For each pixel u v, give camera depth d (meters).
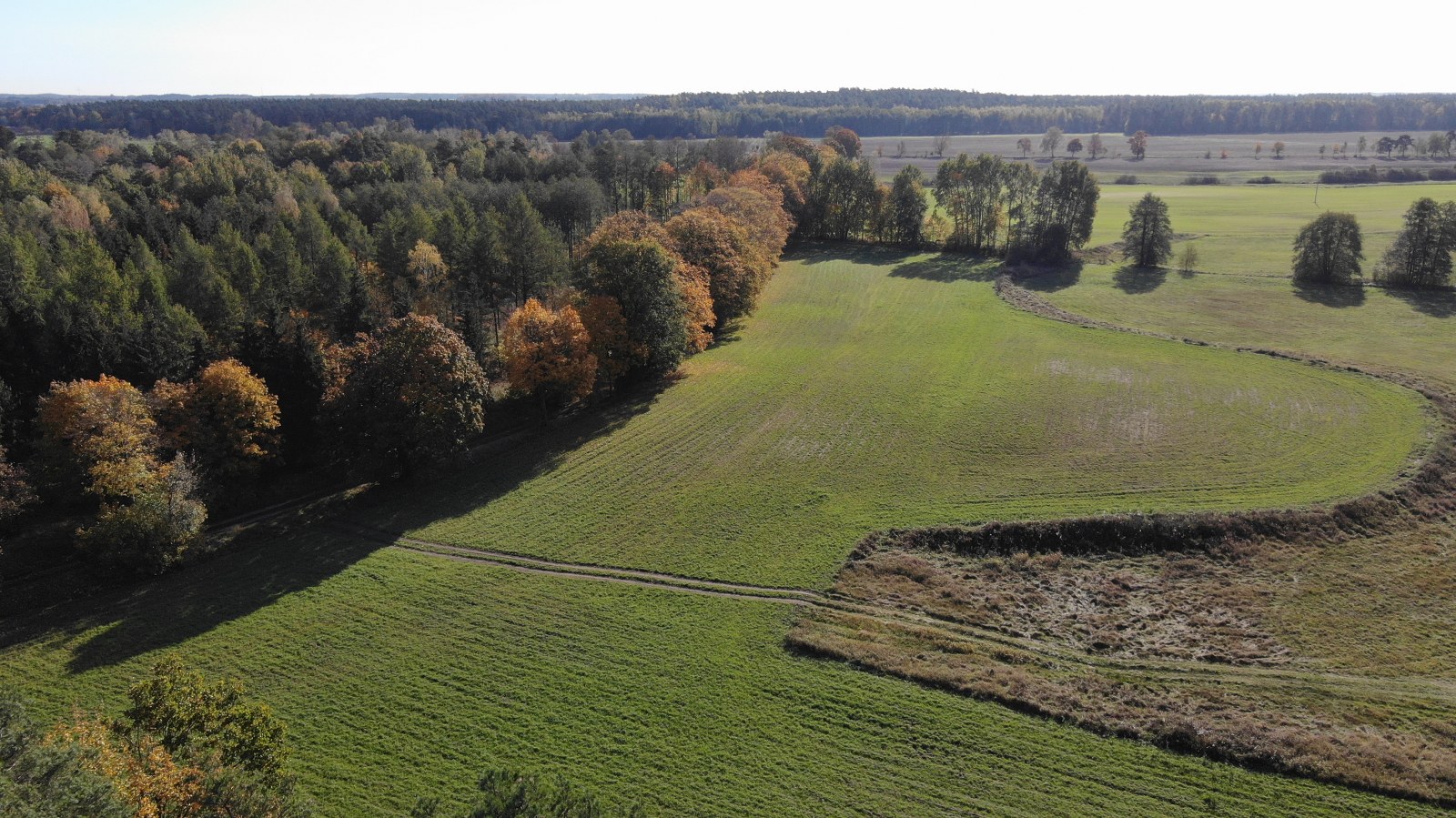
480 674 44.88
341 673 45.03
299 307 92.00
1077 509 60.81
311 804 30.69
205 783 27.19
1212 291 120.56
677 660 46.00
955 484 65.50
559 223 135.75
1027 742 39.88
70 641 48.31
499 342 99.81
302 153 180.00
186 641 48.00
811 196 162.88
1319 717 41.56
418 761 38.84
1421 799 36.06
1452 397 77.94
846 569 55.12
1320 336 99.56
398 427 65.69
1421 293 114.69
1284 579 53.84
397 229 105.69
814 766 38.53
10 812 20.05
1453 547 56.62
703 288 97.25
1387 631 48.56
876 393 85.06
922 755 39.16
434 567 55.97
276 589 53.62
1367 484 62.75
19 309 74.81
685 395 86.88
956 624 49.97
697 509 63.16
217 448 64.62
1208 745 39.22
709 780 37.72
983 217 152.38
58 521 62.44
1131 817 35.56
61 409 59.47
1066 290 124.38
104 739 27.62
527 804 25.52
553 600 51.84
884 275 136.38
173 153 185.88
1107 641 48.28
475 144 196.38
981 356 95.75
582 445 75.50
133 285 85.69
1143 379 86.25
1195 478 65.00
